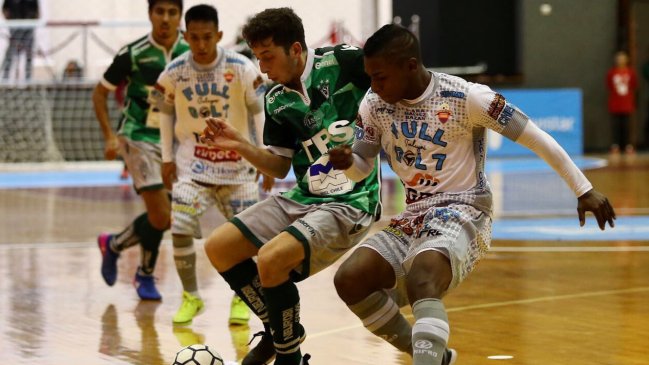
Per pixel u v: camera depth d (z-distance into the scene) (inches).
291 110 271.0
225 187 370.9
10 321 371.9
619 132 1438.2
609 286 432.5
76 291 436.5
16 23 1086.4
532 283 442.6
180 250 368.5
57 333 350.6
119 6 1270.9
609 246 558.9
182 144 373.1
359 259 247.6
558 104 1330.0
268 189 369.1
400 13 1429.6
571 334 337.4
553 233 619.2
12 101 1142.3
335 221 263.9
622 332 339.6
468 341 328.2
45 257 538.9
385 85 238.1
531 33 1414.9
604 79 1443.2
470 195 245.8
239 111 359.6
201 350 270.5
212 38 348.8
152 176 404.8
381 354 311.9
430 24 1419.8
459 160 245.3
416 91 241.8
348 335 340.2
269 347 276.7
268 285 255.8
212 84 356.2
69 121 1159.0
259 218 269.7
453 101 240.5
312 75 270.2
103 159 1181.1
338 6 1323.8
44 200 854.5
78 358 312.2
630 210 728.3
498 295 414.3
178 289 441.1
